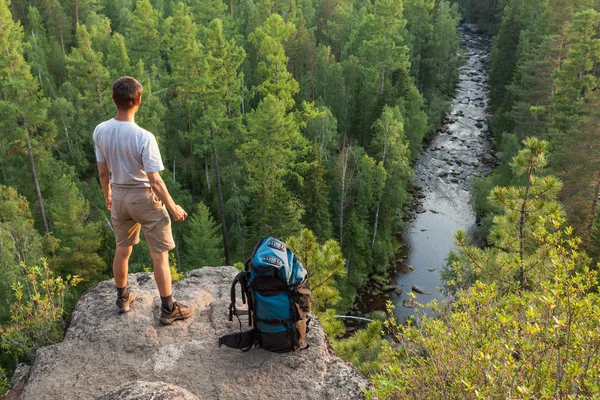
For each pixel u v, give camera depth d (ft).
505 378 15.26
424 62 264.93
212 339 17.63
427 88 265.95
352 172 163.22
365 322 131.03
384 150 168.86
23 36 235.81
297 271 16.57
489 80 278.46
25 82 136.77
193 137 149.38
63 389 15.89
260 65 159.84
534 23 257.55
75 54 197.36
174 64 181.16
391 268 152.46
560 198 116.26
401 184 169.89
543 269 36.04
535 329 15.03
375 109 204.23
